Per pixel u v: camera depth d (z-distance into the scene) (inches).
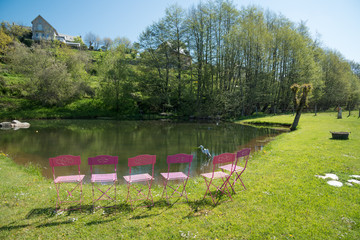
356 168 306.5
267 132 879.7
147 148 585.0
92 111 1496.1
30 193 235.1
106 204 209.8
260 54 1440.7
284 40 1467.8
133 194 238.1
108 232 161.3
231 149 577.3
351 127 730.8
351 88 1914.4
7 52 1823.3
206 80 1505.9
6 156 466.9
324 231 157.4
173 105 1605.6
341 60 1904.5
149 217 183.6
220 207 199.2
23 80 1590.8
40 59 1508.4
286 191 228.5
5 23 2455.7
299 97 884.0
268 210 189.3
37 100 1451.8
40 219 180.4
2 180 281.7
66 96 1448.1
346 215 178.9
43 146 597.3
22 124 1013.8
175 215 186.7
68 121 1240.8
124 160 460.4
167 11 1520.7
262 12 1536.7
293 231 157.9
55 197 226.1
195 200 217.5
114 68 1526.8
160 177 348.5
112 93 1523.1
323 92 1706.4
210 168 405.7
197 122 1311.5
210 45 1497.3
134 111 1594.5
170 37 1544.0
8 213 189.5
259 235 154.2
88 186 269.7
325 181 257.9
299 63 1456.7
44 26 3105.3
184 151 552.1
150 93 1542.8
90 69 2204.7
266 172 299.7
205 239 151.5
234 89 1519.4
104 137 754.2
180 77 1588.3
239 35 1400.1
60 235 157.5
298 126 886.4
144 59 1549.0
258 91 1444.4
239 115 1551.4
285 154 408.8
